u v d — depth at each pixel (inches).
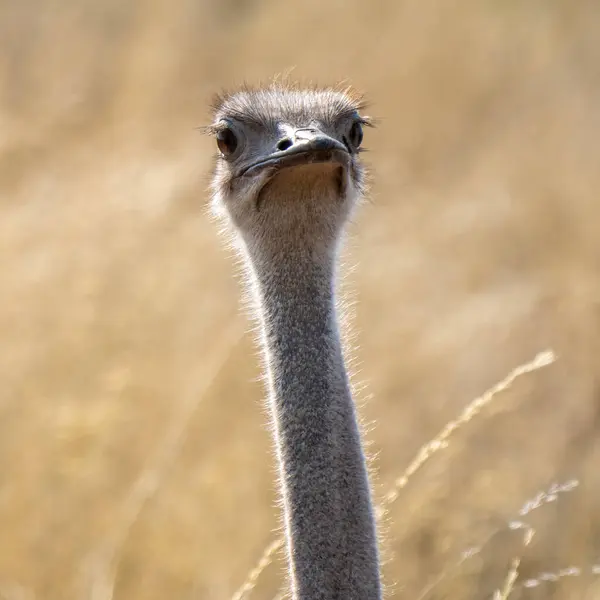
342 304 745.0
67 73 2012.8
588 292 1403.8
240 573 1036.5
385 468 1142.3
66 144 1759.4
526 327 1344.7
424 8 2203.5
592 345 1307.8
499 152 1898.4
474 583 996.6
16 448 1143.0
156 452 1115.9
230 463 1119.6
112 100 1964.8
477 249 1574.8
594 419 1222.9
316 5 2256.4
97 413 1157.7
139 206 1445.6
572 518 1072.2
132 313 1283.2
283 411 676.1
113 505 1098.1
